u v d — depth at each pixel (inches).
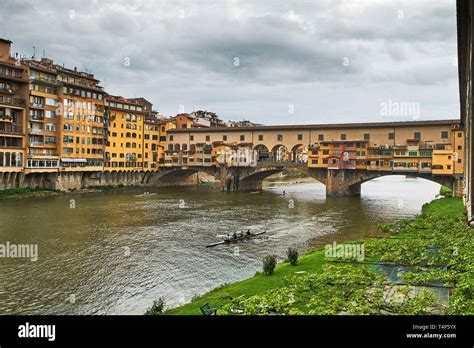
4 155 3181.6
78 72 3949.3
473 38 546.6
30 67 3380.9
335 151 3764.8
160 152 4859.7
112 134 4298.7
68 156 3727.9
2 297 1133.7
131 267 1423.5
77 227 2095.2
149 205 2999.5
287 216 2551.7
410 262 1042.1
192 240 1845.5
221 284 1232.2
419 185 5482.3
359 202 3289.9
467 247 1069.8
